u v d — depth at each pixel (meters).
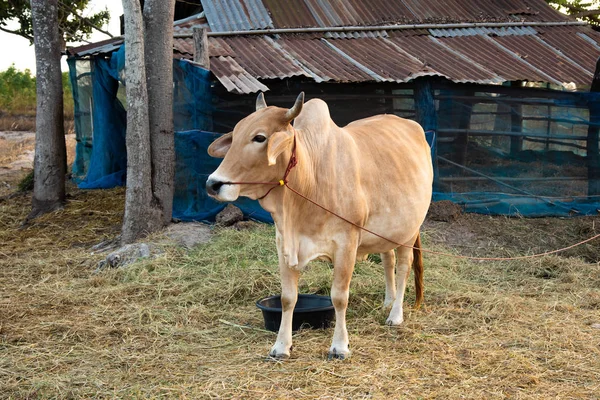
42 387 4.12
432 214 8.62
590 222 8.44
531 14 12.12
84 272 6.88
